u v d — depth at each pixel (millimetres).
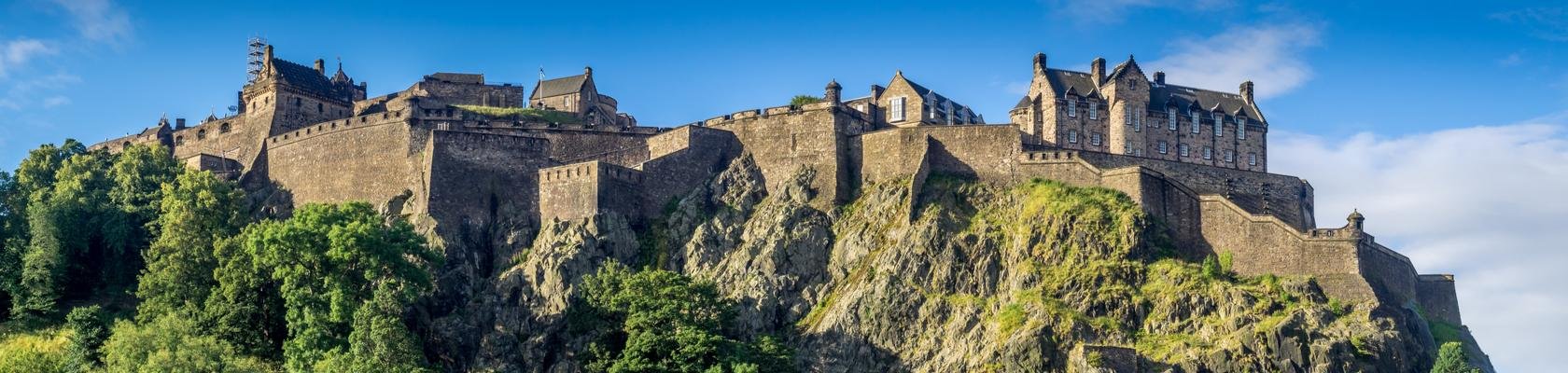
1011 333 155375
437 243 175000
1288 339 152875
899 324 161750
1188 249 169000
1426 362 158000
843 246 172625
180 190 187750
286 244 162375
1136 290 161000
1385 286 166500
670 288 155750
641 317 152875
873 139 183500
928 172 179375
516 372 161375
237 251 171875
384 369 150000
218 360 156875
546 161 186625
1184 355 152750
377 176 189625
